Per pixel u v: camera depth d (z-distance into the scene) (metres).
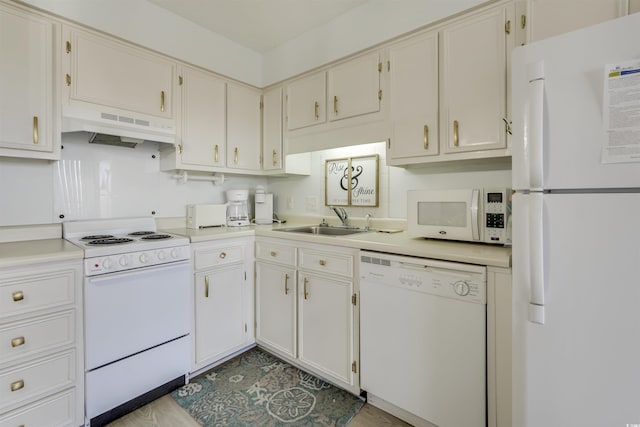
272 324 2.11
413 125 1.75
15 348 1.27
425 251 1.39
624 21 0.79
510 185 1.75
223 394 1.74
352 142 2.04
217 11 2.04
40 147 1.57
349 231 2.32
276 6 2.00
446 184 1.97
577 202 0.87
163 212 2.31
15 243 1.63
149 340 1.66
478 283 1.24
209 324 1.95
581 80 0.85
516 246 0.99
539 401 0.94
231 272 2.08
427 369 1.39
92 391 1.47
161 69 2.02
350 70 2.04
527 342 0.96
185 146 2.15
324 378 1.85
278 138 2.52
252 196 2.96
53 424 1.36
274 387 1.81
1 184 1.66
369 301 1.58
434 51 1.67
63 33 1.63
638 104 0.78
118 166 2.08
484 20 1.51
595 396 0.86
